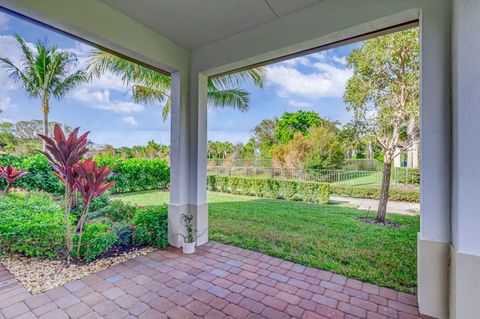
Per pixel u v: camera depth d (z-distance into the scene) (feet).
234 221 17.46
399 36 15.94
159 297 7.70
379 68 17.33
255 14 9.26
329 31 8.36
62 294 7.75
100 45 9.23
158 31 10.54
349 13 7.98
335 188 29.84
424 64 6.84
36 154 23.16
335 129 36.60
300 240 13.35
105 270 9.47
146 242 12.18
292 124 46.39
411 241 13.29
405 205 23.81
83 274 9.08
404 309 7.20
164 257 10.88
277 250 11.85
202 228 12.61
